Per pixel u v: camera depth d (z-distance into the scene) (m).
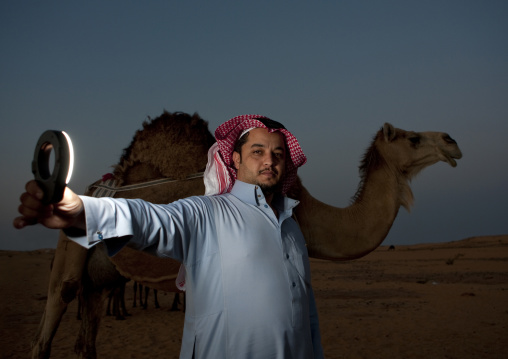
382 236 5.64
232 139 2.87
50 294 5.12
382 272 28.75
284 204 2.82
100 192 5.38
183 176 5.25
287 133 2.94
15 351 8.33
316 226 5.40
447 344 8.98
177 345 9.09
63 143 1.47
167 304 15.66
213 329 2.24
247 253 2.33
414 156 5.87
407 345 8.94
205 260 2.30
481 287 18.86
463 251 57.50
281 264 2.40
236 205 2.50
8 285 20.31
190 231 2.28
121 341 9.48
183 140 5.34
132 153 5.43
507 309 13.14
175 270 5.18
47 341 5.04
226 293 2.27
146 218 2.03
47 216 1.64
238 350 2.21
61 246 5.18
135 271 5.19
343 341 9.34
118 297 12.25
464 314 12.44
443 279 22.91
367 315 12.47
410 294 17.02
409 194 5.86
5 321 11.32
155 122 5.47
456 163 5.94
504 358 7.95
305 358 2.36
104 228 1.82
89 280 5.25
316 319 2.71
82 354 5.16
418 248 78.62
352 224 5.53
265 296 2.29
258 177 2.62
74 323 11.48
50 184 1.46
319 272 29.56
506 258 40.78
